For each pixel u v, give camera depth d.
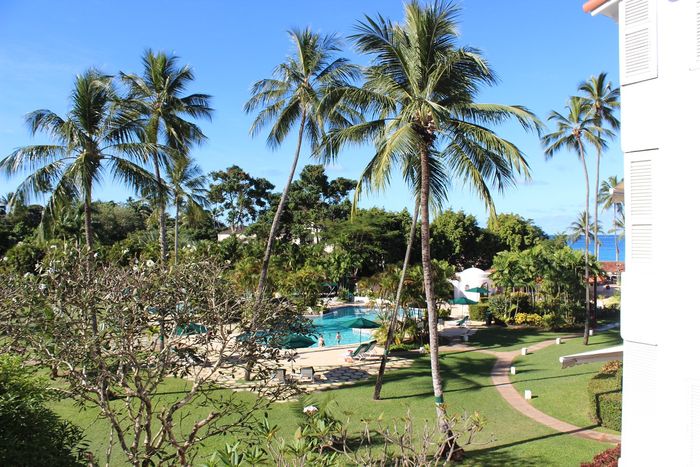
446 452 12.68
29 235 51.41
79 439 9.80
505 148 13.11
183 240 64.62
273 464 9.66
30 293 8.08
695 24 7.61
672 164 7.80
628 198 8.33
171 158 20.31
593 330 33.34
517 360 24.61
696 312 7.58
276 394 9.32
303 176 66.88
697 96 7.57
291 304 9.62
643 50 8.12
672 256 7.81
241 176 72.19
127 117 19.16
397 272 29.61
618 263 40.16
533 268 35.72
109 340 8.08
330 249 60.72
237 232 72.25
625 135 8.30
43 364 8.21
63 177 18.09
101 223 61.44
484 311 38.94
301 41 21.39
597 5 8.80
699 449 7.52
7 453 7.91
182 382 19.38
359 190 15.00
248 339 8.55
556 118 33.19
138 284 8.12
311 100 21.17
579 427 14.79
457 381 20.78
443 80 13.84
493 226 14.74
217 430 9.35
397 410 16.97
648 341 8.05
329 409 14.11
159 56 24.45
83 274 8.34
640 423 8.17
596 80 31.94
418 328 29.66
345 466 10.78
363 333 35.19
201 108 26.23
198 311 8.43
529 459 12.48
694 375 7.58
